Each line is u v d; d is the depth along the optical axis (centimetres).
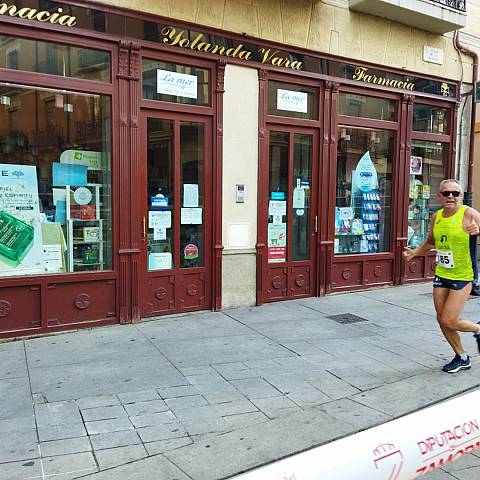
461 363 475
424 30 871
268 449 329
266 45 688
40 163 557
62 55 550
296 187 752
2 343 532
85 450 323
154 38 597
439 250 466
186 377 448
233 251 687
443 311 465
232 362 489
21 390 414
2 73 516
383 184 869
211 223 666
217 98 653
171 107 621
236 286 695
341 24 764
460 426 191
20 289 542
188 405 393
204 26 629
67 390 416
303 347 539
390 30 824
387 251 880
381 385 440
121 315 604
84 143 580
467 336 594
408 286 887
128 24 579
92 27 557
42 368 463
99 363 479
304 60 729
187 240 654
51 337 554
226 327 607
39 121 551
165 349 522
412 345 554
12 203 543
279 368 476
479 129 1159
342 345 549
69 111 567
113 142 585
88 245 591
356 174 827
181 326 607
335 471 156
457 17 844
